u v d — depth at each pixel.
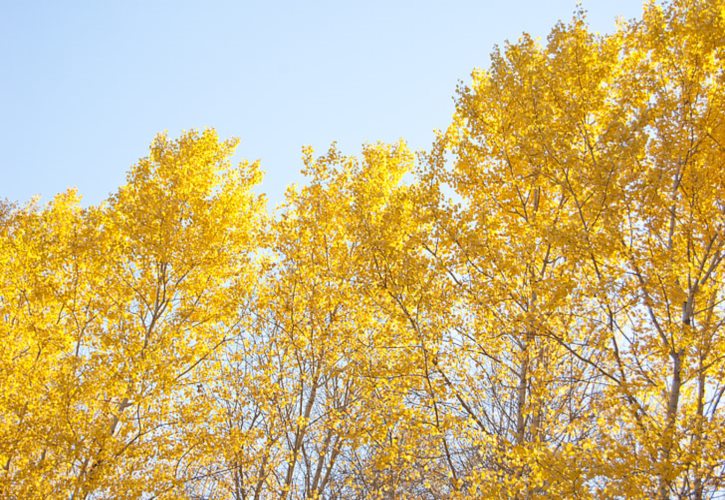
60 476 7.77
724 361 5.44
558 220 6.77
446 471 7.38
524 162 7.12
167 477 7.77
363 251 7.39
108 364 8.16
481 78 8.41
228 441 8.16
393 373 6.84
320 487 8.36
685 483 4.99
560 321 6.21
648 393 5.68
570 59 6.83
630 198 5.77
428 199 6.91
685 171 6.12
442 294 6.74
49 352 8.99
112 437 7.75
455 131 7.87
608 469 4.93
